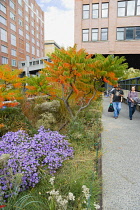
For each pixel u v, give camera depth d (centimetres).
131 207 231
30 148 320
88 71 501
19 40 5125
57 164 299
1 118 453
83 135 473
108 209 227
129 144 462
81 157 365
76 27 2370
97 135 505
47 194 245
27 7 5669
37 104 664
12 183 239
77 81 539
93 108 852
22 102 630
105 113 959
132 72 2142
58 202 199
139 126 664
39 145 329
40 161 311
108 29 2289
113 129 618
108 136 534
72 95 630
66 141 385
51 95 615
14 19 4784
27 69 4594
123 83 1761
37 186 268
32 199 231
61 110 681
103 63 483
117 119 802
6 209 199
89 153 391
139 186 277
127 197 251
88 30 2373
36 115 643
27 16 5684
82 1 2339
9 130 438
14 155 280
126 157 381
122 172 317
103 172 317
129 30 2255
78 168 311
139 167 336
